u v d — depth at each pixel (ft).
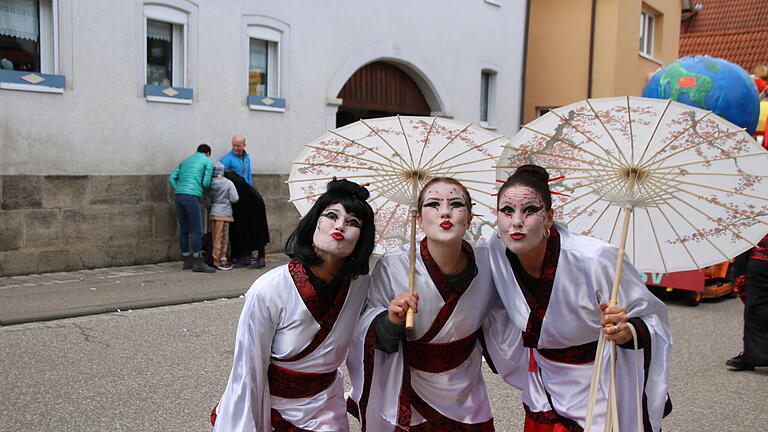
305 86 37.22
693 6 81.15
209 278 29.01
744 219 8.72
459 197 8.71
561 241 8.82
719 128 8.25
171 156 31.99
